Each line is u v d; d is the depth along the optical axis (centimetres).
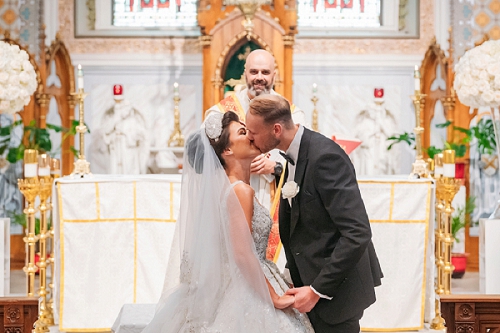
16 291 646
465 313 404
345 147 575
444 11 812
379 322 530
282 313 354
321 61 823
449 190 547
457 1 808
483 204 782
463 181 754
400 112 822
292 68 767
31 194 532
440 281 569
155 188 528
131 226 529
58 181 523
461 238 768
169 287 388
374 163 816
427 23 822
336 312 357
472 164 783
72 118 808
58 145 804
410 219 531
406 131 820
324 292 344
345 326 362
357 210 340
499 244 614
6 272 607
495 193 782
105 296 525
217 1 751
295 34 780
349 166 348
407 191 532
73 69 810
